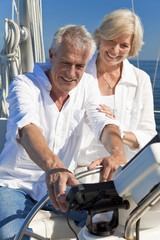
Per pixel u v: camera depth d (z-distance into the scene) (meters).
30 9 2.99
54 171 1.33
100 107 2.05
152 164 0.94
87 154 2.27
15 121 1.68
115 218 1.14
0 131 2.51
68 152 1.99
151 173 0.95
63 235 1.71
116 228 1.17
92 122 2.01
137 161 1.00
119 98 2.41
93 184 1.08
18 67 3.00
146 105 2.48
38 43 3.11
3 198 1.71
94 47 1.79
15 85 1.89
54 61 1.77
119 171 1.12
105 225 1.13
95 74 2.41
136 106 2.44
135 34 2.26
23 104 1.76
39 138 1.57
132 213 1.04
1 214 1.62
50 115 1.90
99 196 1.07
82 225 1.75
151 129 2.44
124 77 2.40
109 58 2.30
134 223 1.07
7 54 2.90
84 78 2.10
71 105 1.96
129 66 2.48
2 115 2.95
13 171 1.84
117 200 1.09
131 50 2.38
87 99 2.08
